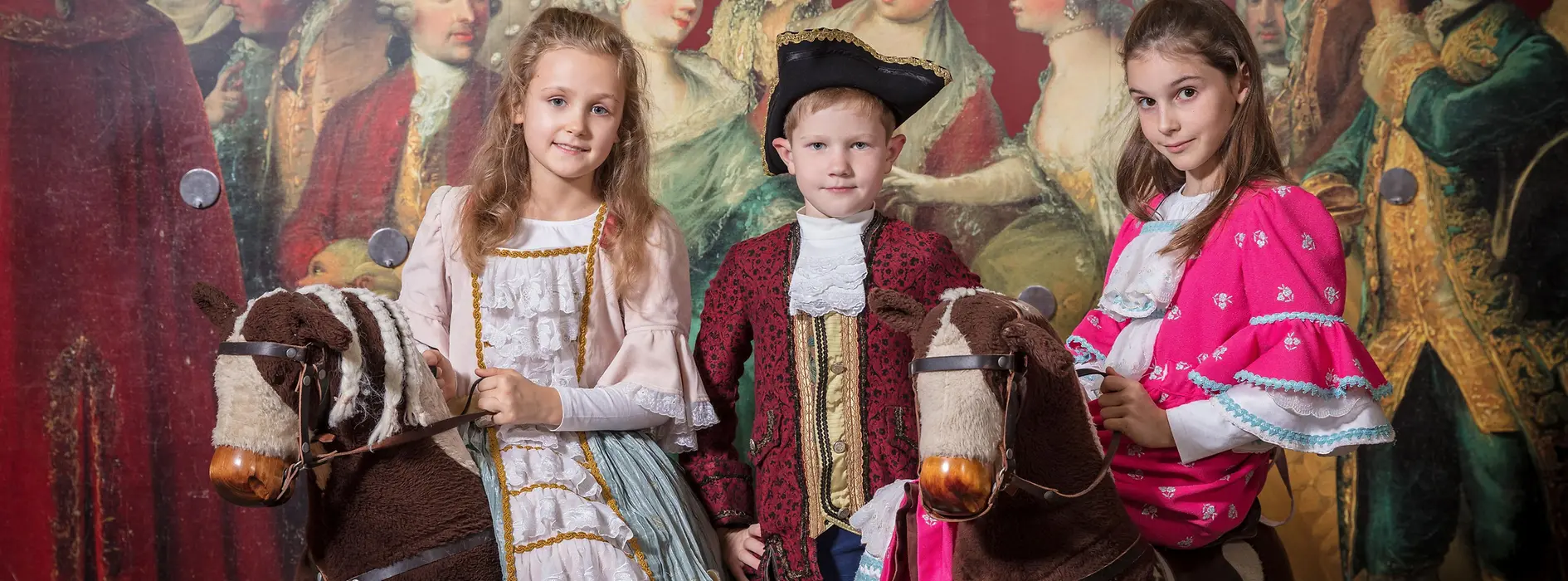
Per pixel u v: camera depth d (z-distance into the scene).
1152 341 2.12
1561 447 3.25
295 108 3.37
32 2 3.29
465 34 3.38
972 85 3.36
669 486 2.15
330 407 1.69
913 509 1.81
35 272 3.27
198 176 3.30
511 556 1.85
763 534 2.25
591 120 2.19
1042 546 1.67
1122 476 2.05
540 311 2.14
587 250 2.23
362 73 3.38
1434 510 3.26
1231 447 1.97
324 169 3.38
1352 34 3.28
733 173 3.39
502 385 1.95
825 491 2.20
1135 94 2.17
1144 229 2.25
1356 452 3.28
